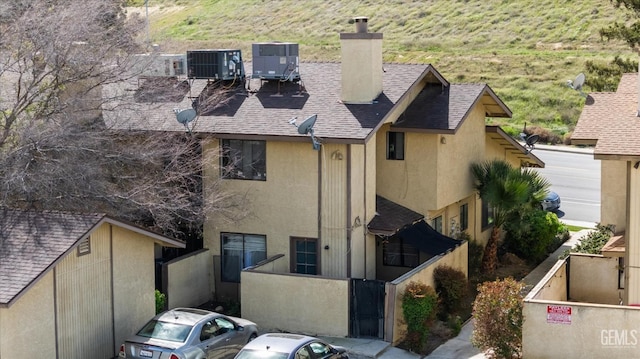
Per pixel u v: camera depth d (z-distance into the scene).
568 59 68.25
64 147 22.95
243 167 26.11
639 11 41.78
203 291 26.47
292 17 85.38
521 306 19.94
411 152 27.36
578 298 24.97
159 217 24.28
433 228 28.17
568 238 33.59
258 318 24.12
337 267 25.36
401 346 22.58
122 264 21.42
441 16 81.88
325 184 25.19
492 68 69.06
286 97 27.12
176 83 28.47
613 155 19.70
